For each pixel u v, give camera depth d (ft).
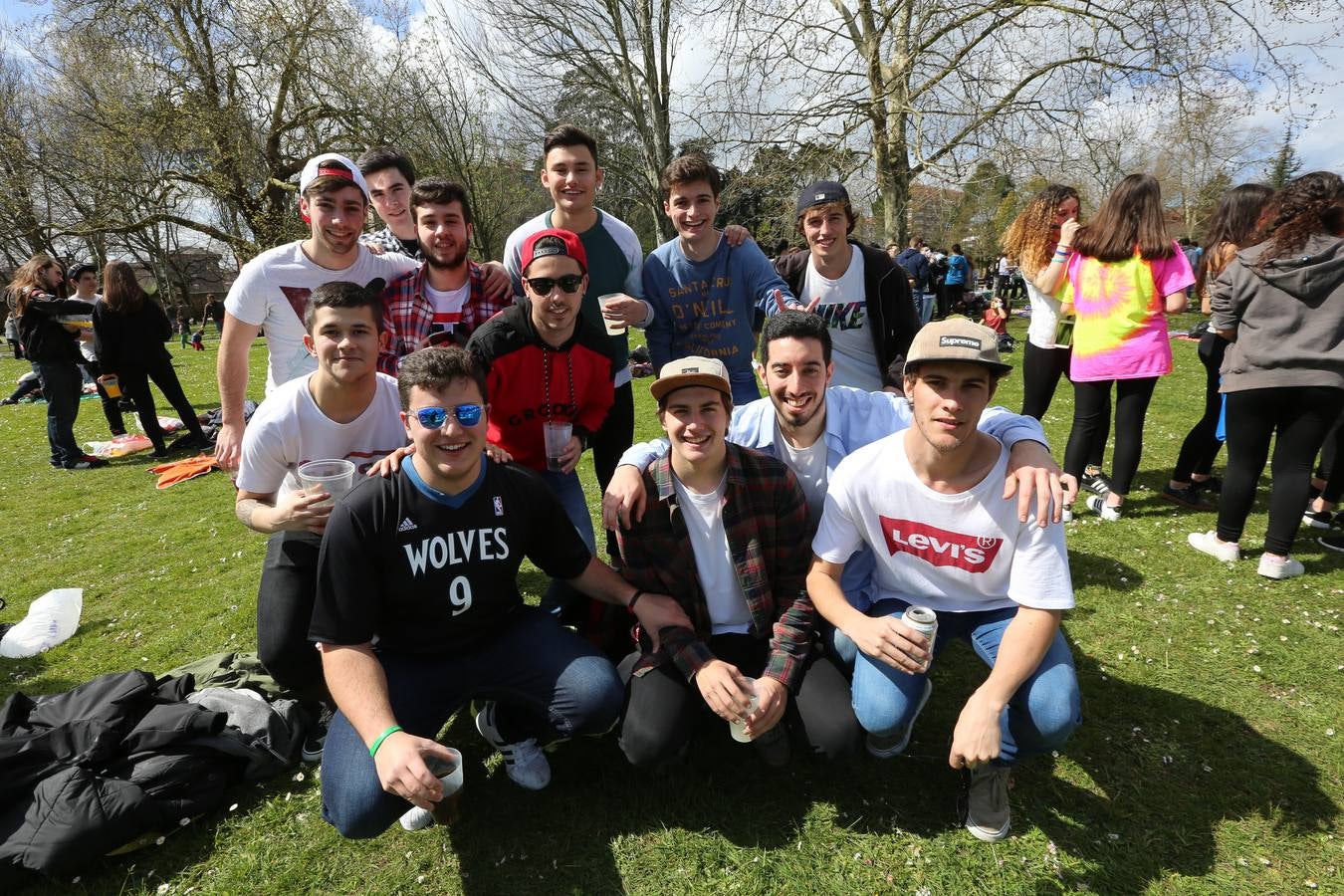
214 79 66.39
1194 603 11.52
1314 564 12.77
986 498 7.04
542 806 7.81
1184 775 7.97
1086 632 10.85
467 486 7.43
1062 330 15.61
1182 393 27.40
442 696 7.64
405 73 66.59
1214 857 6.93
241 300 10.44
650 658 7.80
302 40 64.34
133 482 22.44
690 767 8.28
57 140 69.41
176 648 11.64
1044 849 7.04
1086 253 14.28
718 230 12.46
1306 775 7.92
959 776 8.10
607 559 14.03
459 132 68.64
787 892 6.71
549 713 7.64
